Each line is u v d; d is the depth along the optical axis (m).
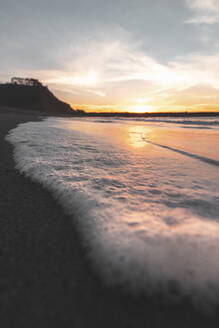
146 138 7.38
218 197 1.91
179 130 11.66
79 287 0.92
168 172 2.84
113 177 2.51
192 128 13.56
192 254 0.98
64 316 0.79
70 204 1.74
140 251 1.03
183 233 1.16
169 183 2.34
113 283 0.93
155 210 1.58
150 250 1.03
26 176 2.55
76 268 1.04
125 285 0.91
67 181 2.27
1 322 0.77
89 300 0.86
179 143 5.98
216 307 0.79
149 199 1.83
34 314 0.80
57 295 0.89
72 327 0.75
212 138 7.40
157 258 0.98
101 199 1.78
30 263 1.08
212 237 1.11
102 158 3.65
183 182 2.39
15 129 7.87
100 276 0.97
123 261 1.00
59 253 1.15
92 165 3.11
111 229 1.27
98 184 2.21
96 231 1.28
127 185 2.22
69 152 4.03
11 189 2.14
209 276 0.87
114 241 1.14
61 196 1.92
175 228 1.25
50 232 1.37
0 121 11.59
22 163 3.04
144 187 2.18
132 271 0.95
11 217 1.57
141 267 0.95
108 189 2.06
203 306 0.80
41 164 2.96
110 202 1.72
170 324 0.76
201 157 3.80
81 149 4.48
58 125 12.07
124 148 4.90
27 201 1.86
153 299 0.84
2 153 3.83
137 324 0.76
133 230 1.24
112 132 9.52
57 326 0.75
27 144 4.73
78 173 2.61
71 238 1.30
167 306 0.82
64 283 0.95
